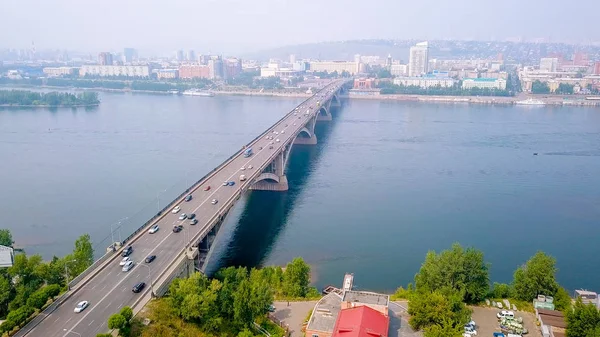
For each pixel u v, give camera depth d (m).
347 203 182.38
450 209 175.50
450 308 86.69
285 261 134.50
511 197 188.88
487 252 140.38
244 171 171.00
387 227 158.62
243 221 164.75
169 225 119.50
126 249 103.31
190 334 81.31
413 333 85.88
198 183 155.88
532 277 100.56
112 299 84.75
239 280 106.19
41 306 80.56
